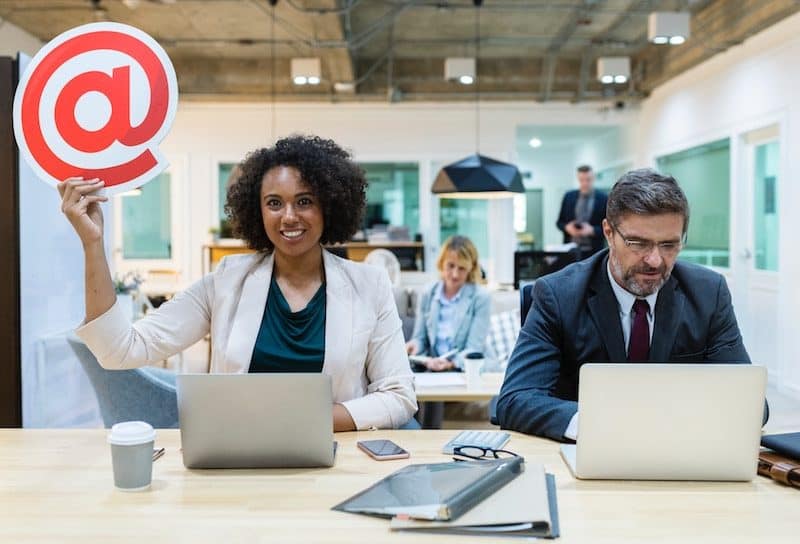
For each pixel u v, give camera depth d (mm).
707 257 7051
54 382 3211
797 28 5312
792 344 5426
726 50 6430
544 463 1419
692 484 1299
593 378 1286
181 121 8500
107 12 6422
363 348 1853
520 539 1037
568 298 1812
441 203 8742
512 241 8680
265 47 7621
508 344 3881
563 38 7586
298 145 1912
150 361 1759
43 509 1163
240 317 1836
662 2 6500
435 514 1060
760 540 1041
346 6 6168
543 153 12719
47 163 1514
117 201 8469
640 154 8750
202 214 8523
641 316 1761
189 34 7098
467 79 7285
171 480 1311
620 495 1236
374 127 8648
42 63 1507
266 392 1339
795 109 5352
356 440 1592
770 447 1388
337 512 1141
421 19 6977
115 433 1245
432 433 1660
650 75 8039
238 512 1146
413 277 8484
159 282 8477
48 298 3227
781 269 5551
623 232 1619
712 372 1274
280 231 1840
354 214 2061
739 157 6277
